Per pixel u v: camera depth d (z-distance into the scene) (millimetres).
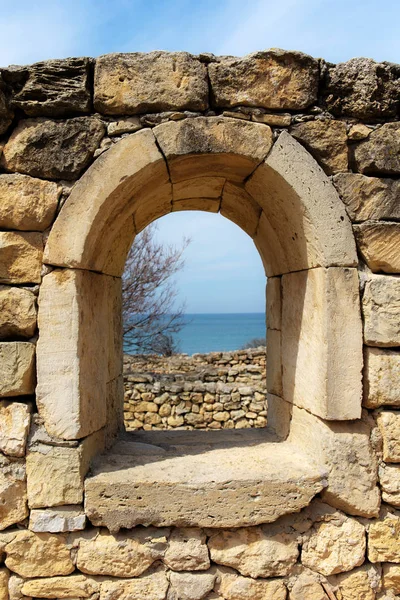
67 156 2504
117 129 2518
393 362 2578
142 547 2492
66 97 2484
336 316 2541
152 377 7312
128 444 3148
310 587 2545
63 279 2477
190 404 7023
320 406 2588
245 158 2559
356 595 2568
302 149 2561
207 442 3209
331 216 2557
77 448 2477
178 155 2500
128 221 3203
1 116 2488
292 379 3094
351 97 2625
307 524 2570
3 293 2473
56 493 2461
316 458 2664
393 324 2576
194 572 2518
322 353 2568
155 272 10062
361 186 2607
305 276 2855
